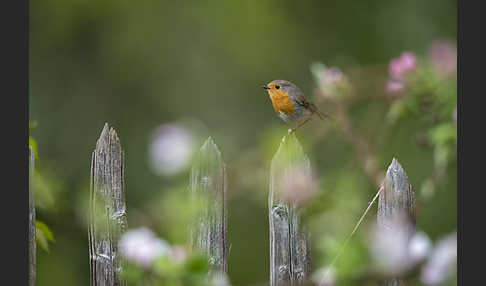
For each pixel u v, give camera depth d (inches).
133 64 598.9
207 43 619.2
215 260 281.1
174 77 608.1
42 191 288.8
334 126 396.8
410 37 620.1
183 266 244.4
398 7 639.1
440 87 380.2
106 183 277.1
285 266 285.1
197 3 624.1
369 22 642.8
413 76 382.0
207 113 602.2
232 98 611.2
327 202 284.2
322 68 397.4
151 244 260.4
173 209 232.1
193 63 612.1
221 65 617.6
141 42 602.2
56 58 588.7
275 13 634.8
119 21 601.0
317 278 267.3
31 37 584.1
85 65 593.0
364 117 472.7
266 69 620.7
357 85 402.9
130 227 290.0
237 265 530.6
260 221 537.6
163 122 595.8
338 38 643.5
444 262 280.1
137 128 590.9
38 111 566.9
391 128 422.9
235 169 328.2
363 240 238.4
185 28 618.5
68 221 453.1
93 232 278.2
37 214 440.1
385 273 239.9
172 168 285.3
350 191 289.1
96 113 584.4
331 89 392.8
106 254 277.1
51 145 562.3
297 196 278.7
